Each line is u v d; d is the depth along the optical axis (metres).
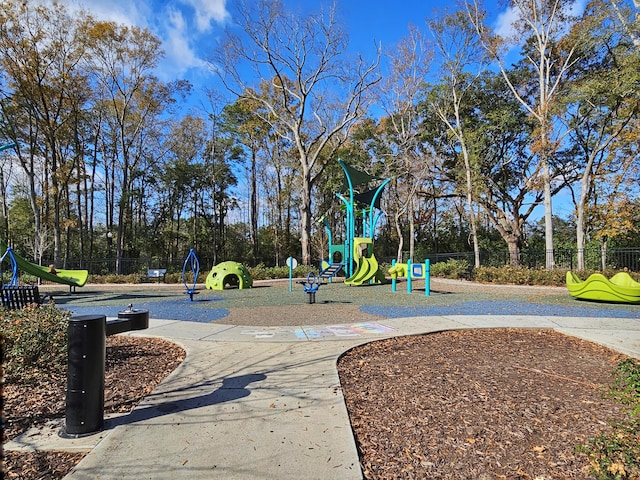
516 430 3.20
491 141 28.77
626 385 4.13
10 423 3.32
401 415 3.51
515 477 2.52
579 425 3.29
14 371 4.31
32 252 33.88
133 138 31.69
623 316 9.21
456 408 3.66
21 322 4.74
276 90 31.48
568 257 27.00
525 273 20.22
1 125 24.00
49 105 25.08
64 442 2.98
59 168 26.58
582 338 6.77
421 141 33.56
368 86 27.98
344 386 4.29
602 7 18.45
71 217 35.44
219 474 2.49
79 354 3.11
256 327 7.76
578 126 23.44
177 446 2.87
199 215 44.44
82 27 23.81
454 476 2.54
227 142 39.69
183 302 12.77
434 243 43.19
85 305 12.12
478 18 25.08
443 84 27.81
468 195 26.33
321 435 3.04
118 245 30.64
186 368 4.91
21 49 22.06
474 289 17.48
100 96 28.77
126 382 4.44
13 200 36.75
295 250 44.25
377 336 6.84
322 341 6.46
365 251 21.09
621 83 18.27
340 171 36.91
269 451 2.79
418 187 32.84
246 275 18.72
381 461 2.72
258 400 3.79
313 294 12.09
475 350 6.00
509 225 31.73
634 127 19.14
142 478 2.45
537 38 24.44
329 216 42.91
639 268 22.97
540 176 23.89
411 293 15.35
